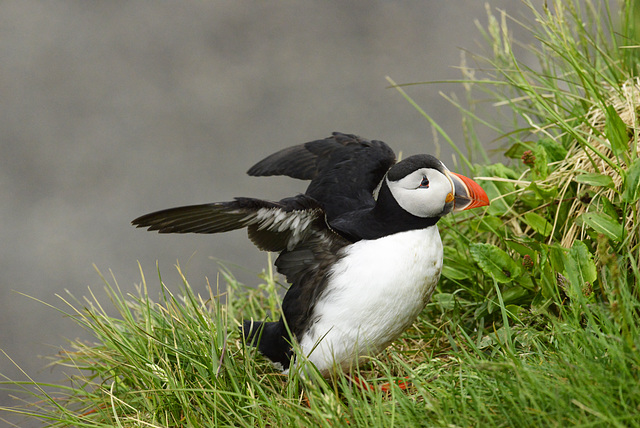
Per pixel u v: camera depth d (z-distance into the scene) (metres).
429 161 6.18
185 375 6.39
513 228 7.77
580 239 7.05
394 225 6.23
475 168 8.51
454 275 7.47
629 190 6.48
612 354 4.91
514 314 6.86
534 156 7.53
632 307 5.49
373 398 5.44
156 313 7.34
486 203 6.12
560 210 7.34
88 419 6.23
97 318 7.20
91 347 7.63
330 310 6.21
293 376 6.25
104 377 6.95
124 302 7.54
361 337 6.21
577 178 6.78
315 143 8.05
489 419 4.78
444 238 8.34
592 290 6.30
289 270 6.58
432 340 7.07
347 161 7.65
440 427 4.95
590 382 4.88
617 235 6.41
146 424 6.02
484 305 7.06
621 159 7.06
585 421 4.52
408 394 5.97
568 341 5.46
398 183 6.16
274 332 6.71
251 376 6.11
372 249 6.17
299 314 6.43
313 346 6.31
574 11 8.35
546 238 7.38
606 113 6.84
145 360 6.39
